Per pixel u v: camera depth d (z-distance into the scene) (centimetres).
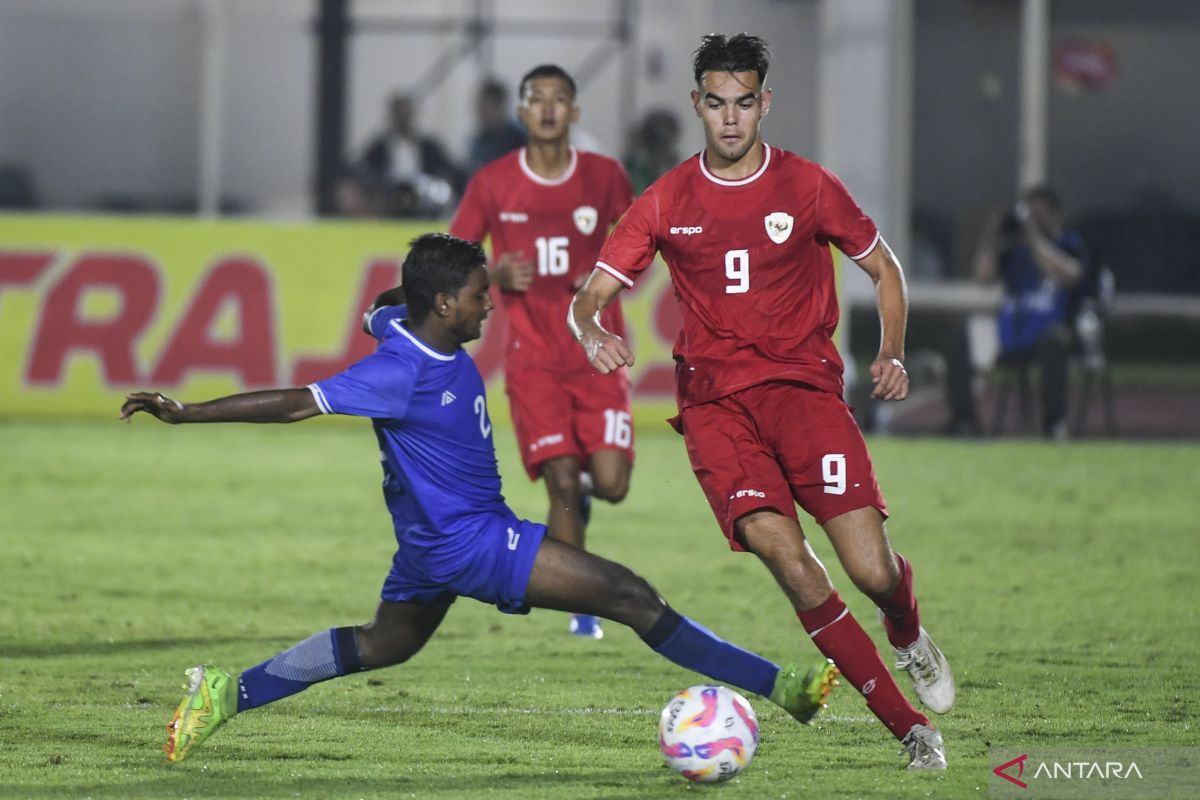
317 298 4594
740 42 1723
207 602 2656
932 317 5906
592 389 2489
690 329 1792
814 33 6869
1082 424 4894
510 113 6384
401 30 6862
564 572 1670
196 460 4169
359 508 3572
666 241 1775
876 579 1678
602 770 1716
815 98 6888
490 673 2198
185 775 1684
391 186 5288
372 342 4594
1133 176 6906
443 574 1678
